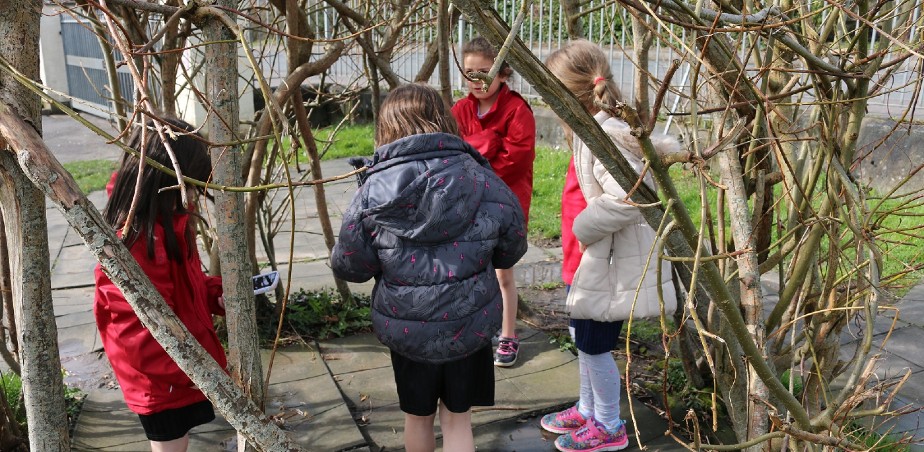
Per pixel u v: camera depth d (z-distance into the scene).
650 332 4.03
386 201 2.26
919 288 4.49
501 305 2.48
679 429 3.14
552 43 9.38
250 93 9.95
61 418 1.76
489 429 3.20
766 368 1.60
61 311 4.64
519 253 2.52
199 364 1.42
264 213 4.34
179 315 2.25
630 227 2.70
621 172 1.51
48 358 1.71
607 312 2.72
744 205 2.00
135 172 2.13
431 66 4.18
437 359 2.37
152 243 2.14
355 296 4.61
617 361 3.73
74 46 12.88
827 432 1.72
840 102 1.77
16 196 1.59
